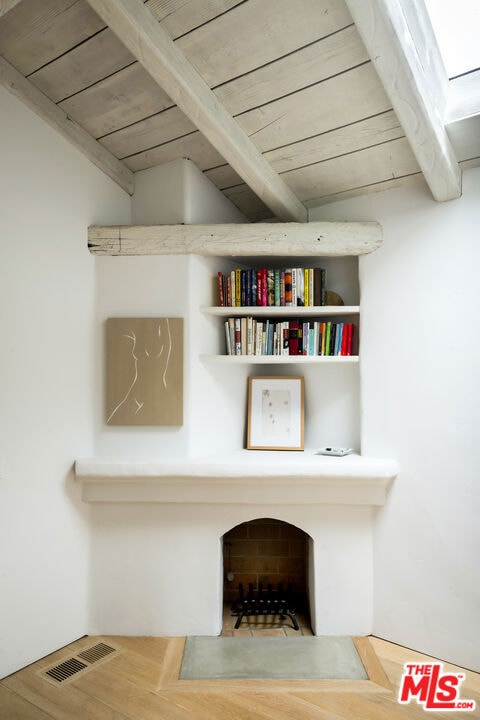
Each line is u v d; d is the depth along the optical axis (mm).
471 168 2197
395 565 2369
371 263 2486
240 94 2029
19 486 2125
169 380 2439
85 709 1876
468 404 2182
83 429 2441
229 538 2988
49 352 2266
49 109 2256
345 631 2445
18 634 2115
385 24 1519
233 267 2840
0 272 2055
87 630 2451
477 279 2176
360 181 2459
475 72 1923
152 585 2457
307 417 2822
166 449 2457
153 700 1937
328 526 2459
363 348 2498
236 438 2775
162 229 2479
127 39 1738
